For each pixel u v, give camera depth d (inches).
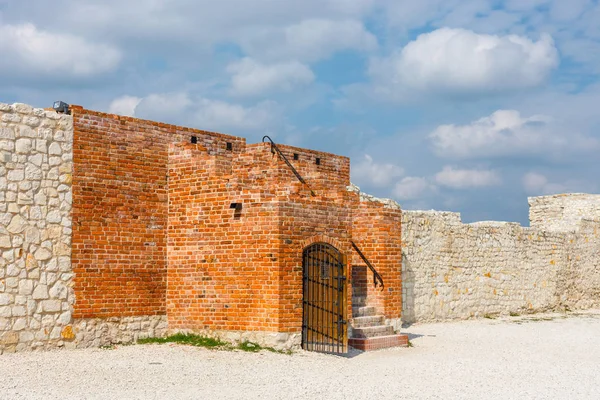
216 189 638.5
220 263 632.4
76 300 590.2
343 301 645.3
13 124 559.2
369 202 747.4
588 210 1435.8
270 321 601.3
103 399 417.7
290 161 764.0
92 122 610.5
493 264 1070.4
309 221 629.9
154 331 649.0
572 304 1264.8
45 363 519.8
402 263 904.3
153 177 657.6
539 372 586.6
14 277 553.6
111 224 619.5
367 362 609.9
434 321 951.0
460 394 481.1
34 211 567.5
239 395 444.5
